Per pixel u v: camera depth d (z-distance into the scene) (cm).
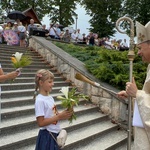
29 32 1210
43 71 273
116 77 616
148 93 198
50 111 267
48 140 266
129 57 243
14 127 421
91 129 522
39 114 260
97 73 661
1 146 355
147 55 207
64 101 254
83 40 1620
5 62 783
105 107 617
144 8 2639
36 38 1005
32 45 1018
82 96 274
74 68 732
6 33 1146
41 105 263
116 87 624
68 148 420
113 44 1667
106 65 662
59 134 271
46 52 907
